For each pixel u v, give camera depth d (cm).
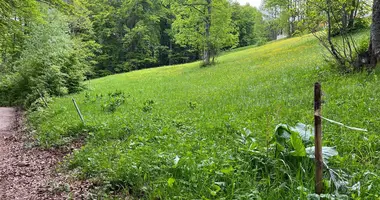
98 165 477
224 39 2939
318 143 275
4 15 1150
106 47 5647
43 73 1841
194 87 1473
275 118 547
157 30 6006
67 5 1209
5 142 816
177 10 3250
